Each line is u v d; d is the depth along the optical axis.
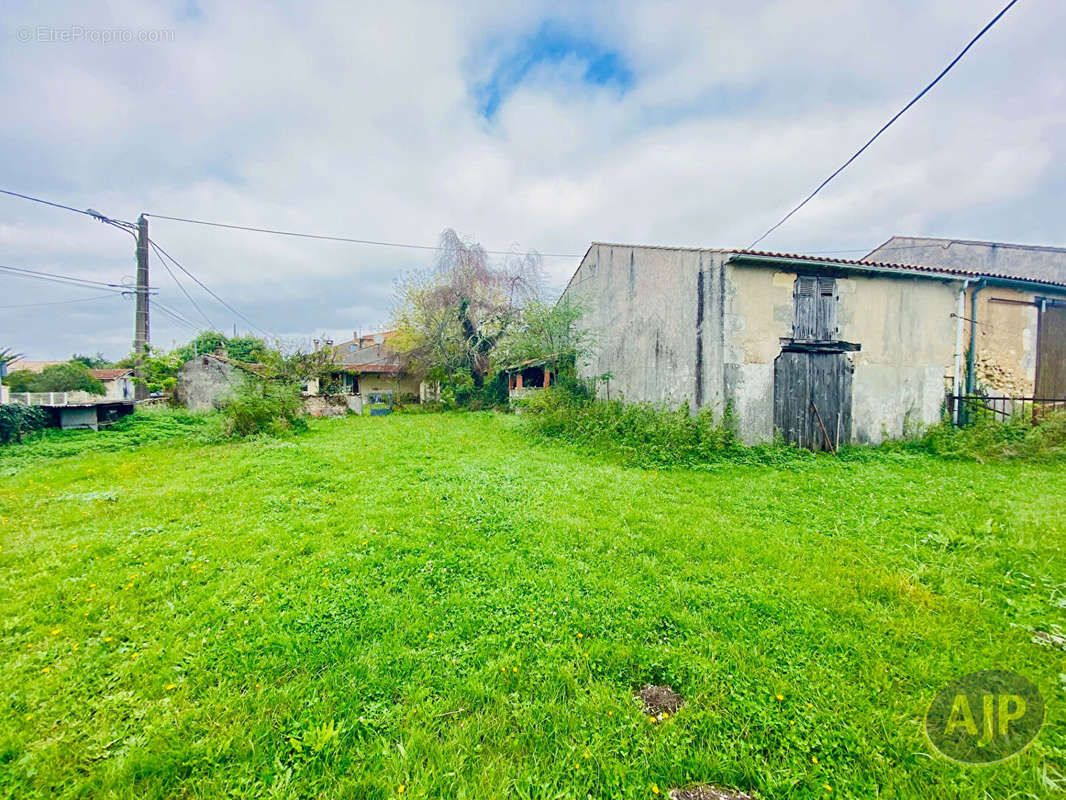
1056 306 10.43
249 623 3.00
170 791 1.88
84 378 25.20
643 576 3.69
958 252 13.70
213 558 4.01
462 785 1.89
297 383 15.97
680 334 9.80
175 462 8.82
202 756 2.01
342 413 19.05
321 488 6.41
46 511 5.48
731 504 5.54
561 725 2.18
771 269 8.96
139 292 14.52
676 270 9.91
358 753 2.03
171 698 2.35
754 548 4.18
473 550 4.16
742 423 8.87
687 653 2.69
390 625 2.98
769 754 2.05
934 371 9.76
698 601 3.27
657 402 10.38
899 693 2.38
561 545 4.28
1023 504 5.29
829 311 9.23
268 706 2.30
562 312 13.23
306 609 3.17
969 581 3.53
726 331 8.80
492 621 3.02
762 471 7.34
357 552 4.14
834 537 4.46
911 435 9.59
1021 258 13.07
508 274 20.77
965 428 8.92
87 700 2.34
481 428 14.03
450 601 3.27
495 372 20.50
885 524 4.75
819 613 3.11
